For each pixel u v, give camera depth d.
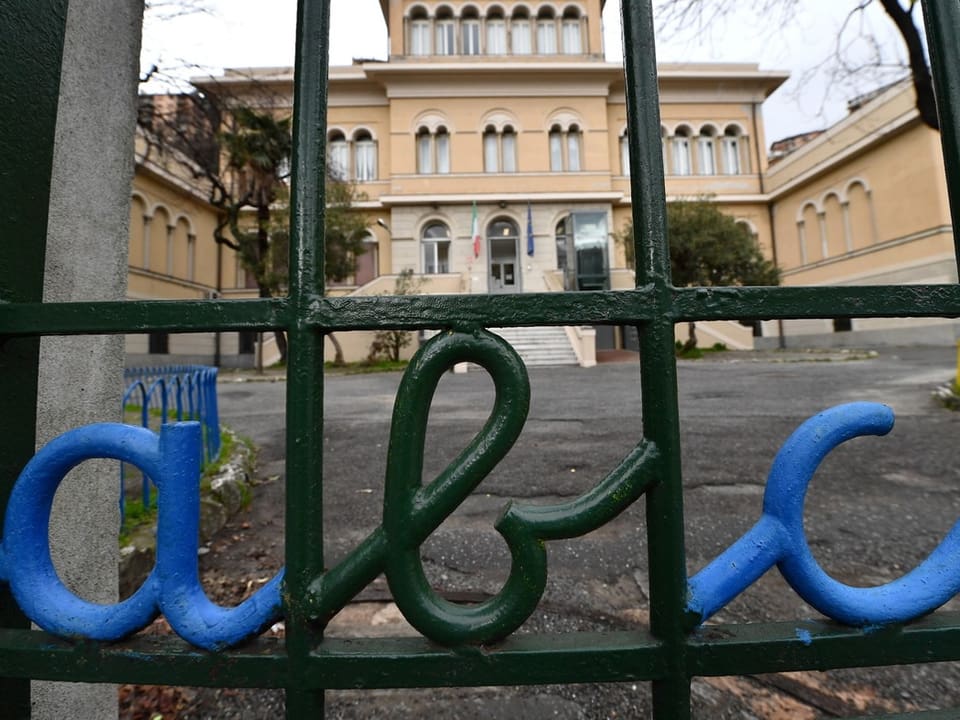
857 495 3.36
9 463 0.85
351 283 20.88
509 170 21.64
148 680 0.68
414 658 0.67
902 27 5.80
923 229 16.09
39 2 0.92
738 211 22.73
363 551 0.67
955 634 0.70
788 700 1.58
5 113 0.85
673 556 0.68
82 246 1.19
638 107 0.75
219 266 20.91
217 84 7.17
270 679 0.67
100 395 1.29
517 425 0.68
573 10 22.59
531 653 0.67
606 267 19.34
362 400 8.77
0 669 0.70
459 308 0.70
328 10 0.78
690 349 16.61
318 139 0.75
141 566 2.21
